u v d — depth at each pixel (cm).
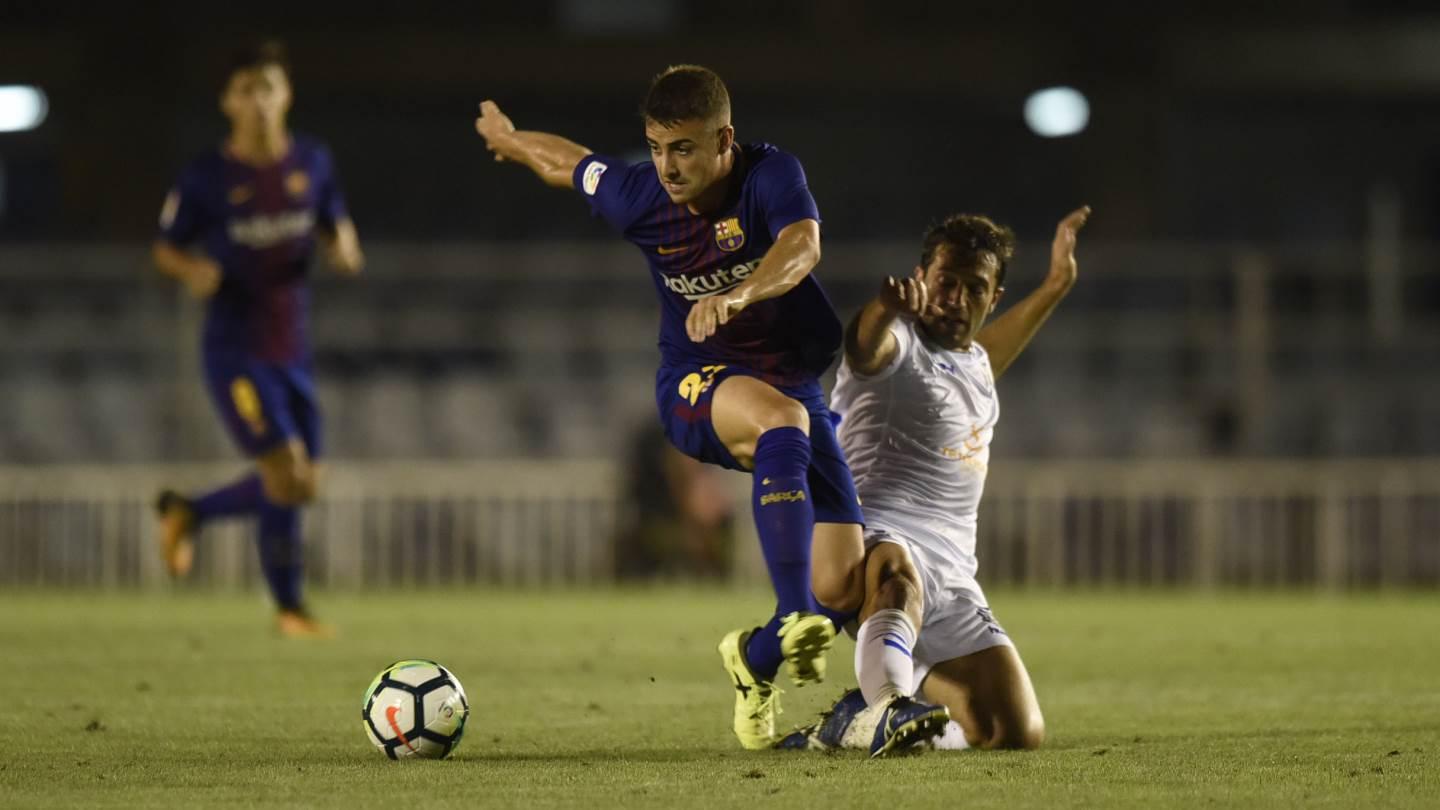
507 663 3144
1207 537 6216
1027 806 1470
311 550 6138
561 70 8356
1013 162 9031
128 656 3256
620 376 7269
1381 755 1844
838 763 1762
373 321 7200
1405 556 6216
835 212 8975
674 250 1983
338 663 3116
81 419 6850
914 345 1989
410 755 1819
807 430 1895
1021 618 4544
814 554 1912
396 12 8412
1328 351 7250
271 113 3597
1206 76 8450
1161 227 8431
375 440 6894
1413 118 9025
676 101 1850
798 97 8606
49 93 8100
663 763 1780
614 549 6156
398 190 8781
